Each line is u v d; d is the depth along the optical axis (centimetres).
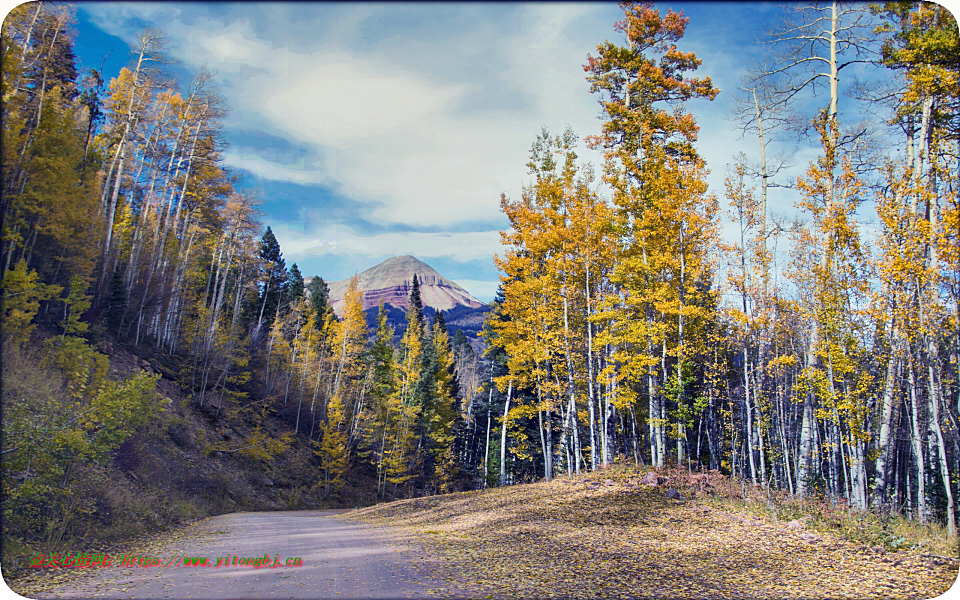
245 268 5050
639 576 912
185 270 3900
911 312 1224
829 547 1104
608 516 1486
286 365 4781
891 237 1277
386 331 5519
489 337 3191
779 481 2231
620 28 2325
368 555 1084
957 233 1096
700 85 2273
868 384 1524
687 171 2009
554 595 784
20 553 930
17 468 1051
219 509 2520
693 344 2069
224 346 3928
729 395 2250
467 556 1073
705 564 998
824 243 1542
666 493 1697
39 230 2081
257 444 3388
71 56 2555
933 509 1461
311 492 3628
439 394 4631
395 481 4112
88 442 1238
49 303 2398
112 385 1512
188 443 2927
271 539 1369
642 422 2741
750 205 1861
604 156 2306
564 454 2923
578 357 2419
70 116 2402
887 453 1368
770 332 1834
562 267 2250
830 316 1493
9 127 1684
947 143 1249
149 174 3553
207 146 3594
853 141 1625
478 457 5328
